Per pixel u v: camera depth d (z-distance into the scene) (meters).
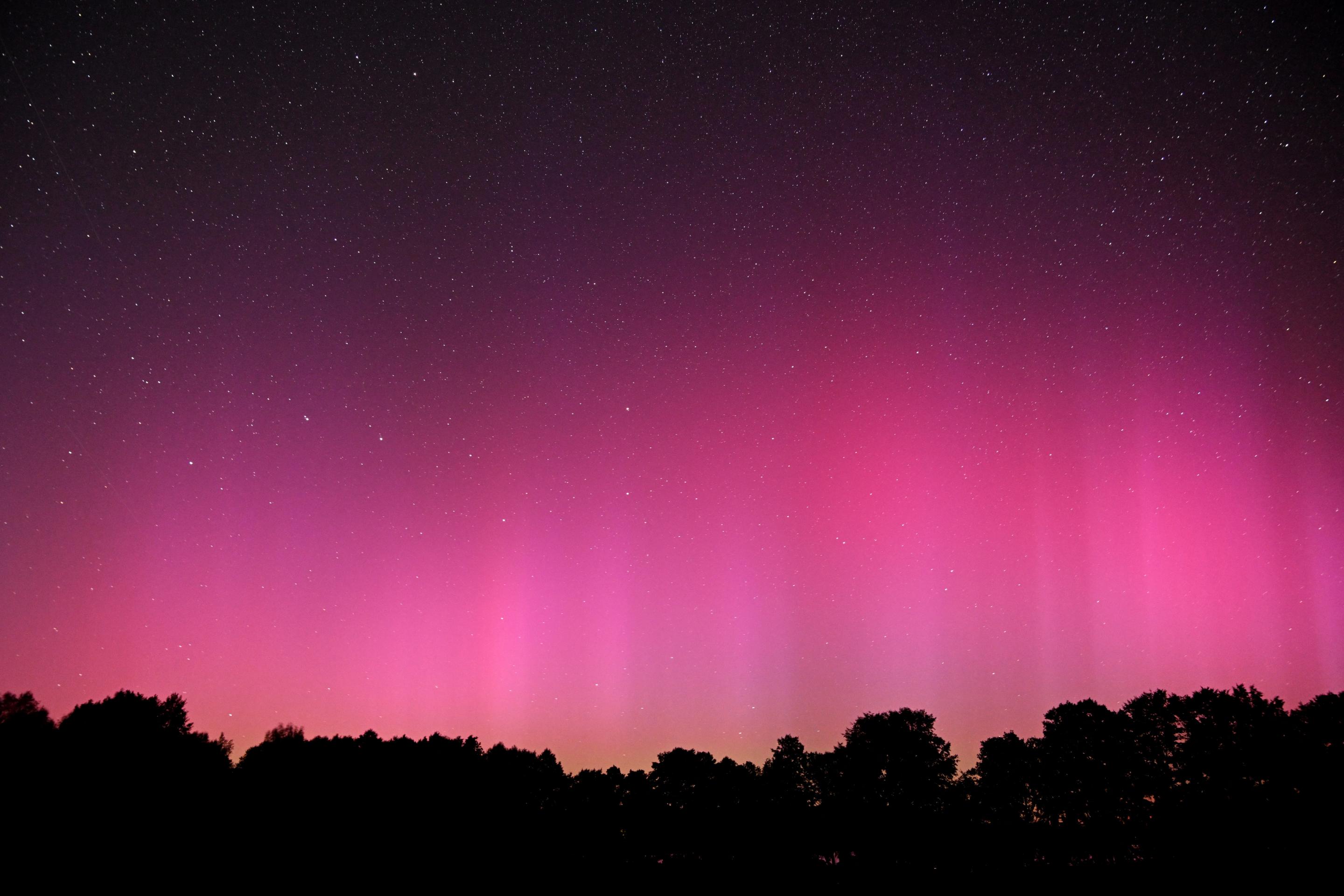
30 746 26.19
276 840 27.83
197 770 29.11
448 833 30.95
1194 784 24.64
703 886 28.22
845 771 31.08
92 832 24.56
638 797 35.09
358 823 29.53
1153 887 22.67
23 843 22.92
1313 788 22.39
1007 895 24.11
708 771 34.81
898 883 27.17
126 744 27.91
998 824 28.03
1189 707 25.80
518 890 27.08
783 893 26.86
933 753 30.39
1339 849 21.48
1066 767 27.34
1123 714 27.30
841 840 29.80
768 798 32.91
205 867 24.78
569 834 34.06
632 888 28.05
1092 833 26.16
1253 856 22.45
